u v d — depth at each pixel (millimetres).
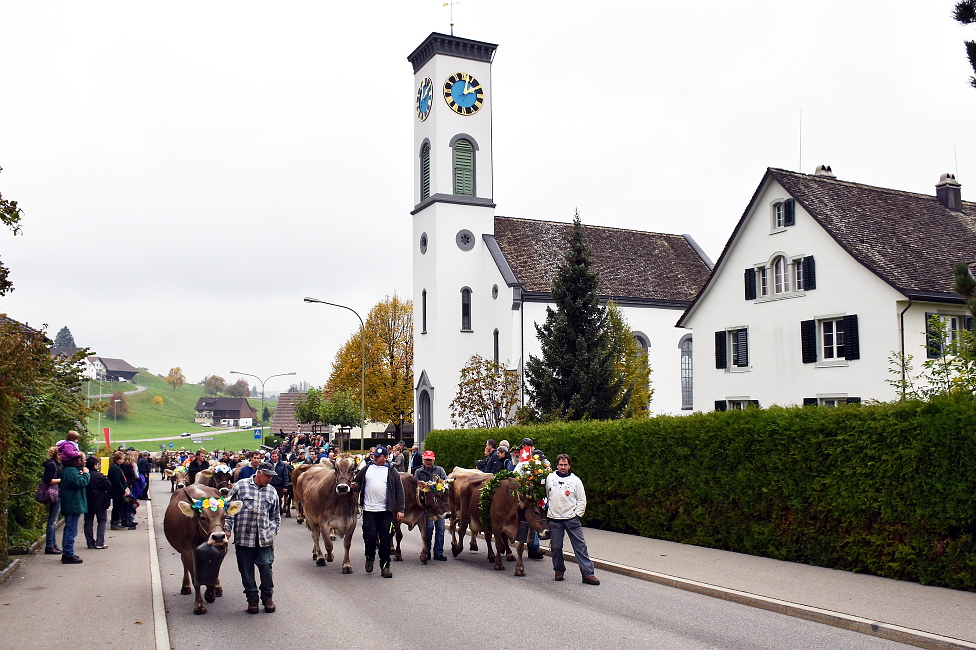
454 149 48500
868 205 31812
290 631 9922
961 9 13594
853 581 12430
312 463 24953
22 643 9148
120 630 9773
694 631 9766
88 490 17703
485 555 16906
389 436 70312
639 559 15055
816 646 9047
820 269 29781
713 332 34562
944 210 34219
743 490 15633
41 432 18781
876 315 27734
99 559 16031
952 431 11727
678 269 51188
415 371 49344
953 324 28547
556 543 13391
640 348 42562
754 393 32406
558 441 21938
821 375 29609
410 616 10695
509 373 40812
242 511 10922
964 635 9008
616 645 9102
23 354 13227
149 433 142625
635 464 18844
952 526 11742
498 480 14789
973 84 13641
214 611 11133
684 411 48000
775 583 12336
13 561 14891
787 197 31203
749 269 32750
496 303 46625
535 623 10234
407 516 15641
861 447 13211
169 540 12133
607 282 48031
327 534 14438
